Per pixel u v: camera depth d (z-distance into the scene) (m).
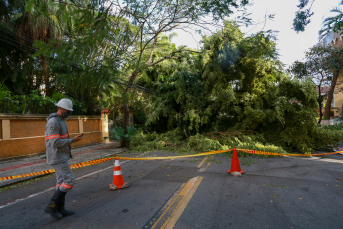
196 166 6.73
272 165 6.67
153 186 4.88
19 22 9.23
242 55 9.53
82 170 6.84
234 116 11.23
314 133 8.96
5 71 10.27
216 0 5.70
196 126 11.27
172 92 12.78
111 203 3.93
